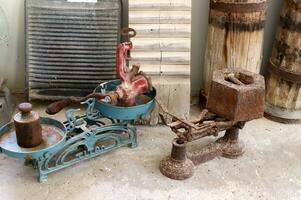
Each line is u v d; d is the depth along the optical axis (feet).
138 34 7.58
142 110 6.75
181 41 7.61
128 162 6.84
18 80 8.72
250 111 6.46
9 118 7.77
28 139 6.09
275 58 8.00
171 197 6.17
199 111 8.47
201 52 8.76
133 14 7.57
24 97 8.64
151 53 7.61
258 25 7.54
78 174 6.53
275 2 8.41
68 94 8.21
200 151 6.82
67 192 6.19
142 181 6.44
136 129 7.35
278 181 6.56
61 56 7.98
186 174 6.45
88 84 8.18
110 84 7.34
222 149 6.98
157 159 6.94
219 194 6.25
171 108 7.70
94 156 6.80
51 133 6.57
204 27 8.52
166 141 7.40
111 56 8.01
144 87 6.93
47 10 7.70
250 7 7.31
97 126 6.94
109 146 6.96
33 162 6.51
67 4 7.71
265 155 7.13
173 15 7.57
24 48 8.34
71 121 6.58
